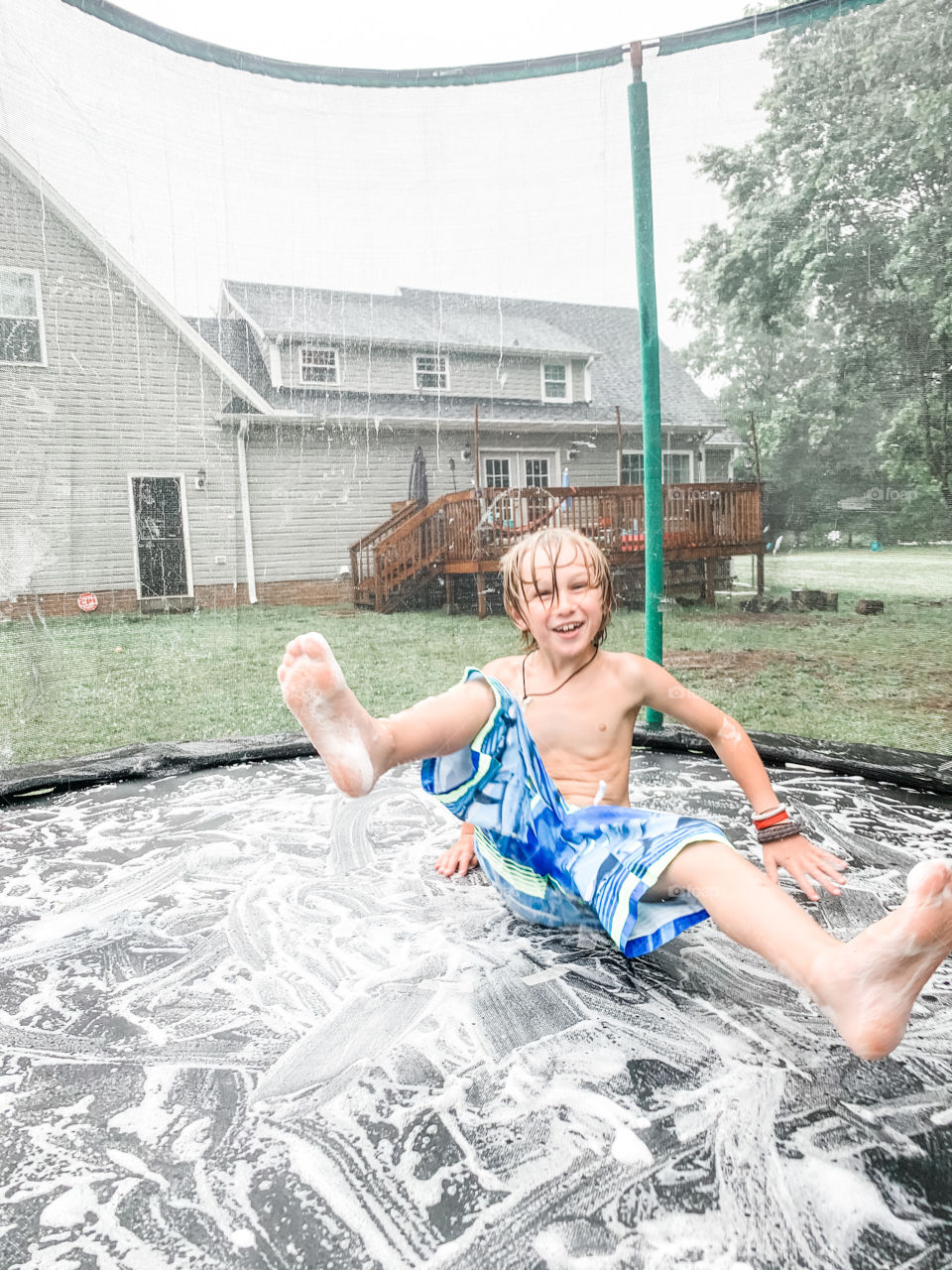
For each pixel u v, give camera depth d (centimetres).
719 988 106
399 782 212
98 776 214
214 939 124
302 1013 102
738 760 127
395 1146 78
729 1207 69
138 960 118
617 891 97
